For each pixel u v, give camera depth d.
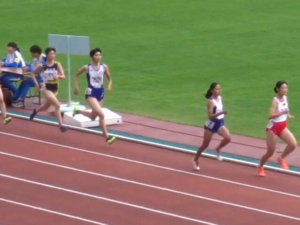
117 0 108.44
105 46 87.94
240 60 82.19
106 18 100.38
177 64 80.50
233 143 57.22
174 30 94.62
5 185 48.69
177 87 72.38
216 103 50.12
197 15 101.25
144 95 69.56
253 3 106.81
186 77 75.81
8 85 65.06
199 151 51.28
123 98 68.56
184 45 88.12
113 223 43.12
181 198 46.94
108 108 65.50
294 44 88.62
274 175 51.09
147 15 101.31
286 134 50.22
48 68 57.34
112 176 50.38
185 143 56.84
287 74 77.12
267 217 44.41
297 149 55.94
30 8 105.75
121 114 63.94
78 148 55.59
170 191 48.03
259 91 71.25
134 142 57.00
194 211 45.03
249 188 48.81
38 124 60.91
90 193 47.53
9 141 56.94
